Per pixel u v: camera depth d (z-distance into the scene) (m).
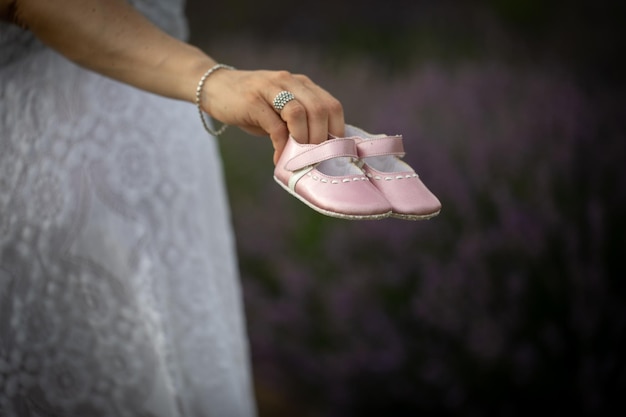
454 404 1.53
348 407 1.70
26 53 1.09
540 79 1.79
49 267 1.08
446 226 1.64
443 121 1.76
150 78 1.02
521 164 1.62
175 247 1.13
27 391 1.07
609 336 1.47
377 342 1.64
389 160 1.06
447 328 1.55
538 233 1.51
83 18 1.00
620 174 1.56
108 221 1.09
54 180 1.08
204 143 1.24
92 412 1.09
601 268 1.49
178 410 1.09
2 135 1.10
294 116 0.98
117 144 1.11
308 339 1.75
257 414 1.75
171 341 1.09
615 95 1.73
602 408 1.46
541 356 1.49
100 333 1.09
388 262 1.67
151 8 1.15
